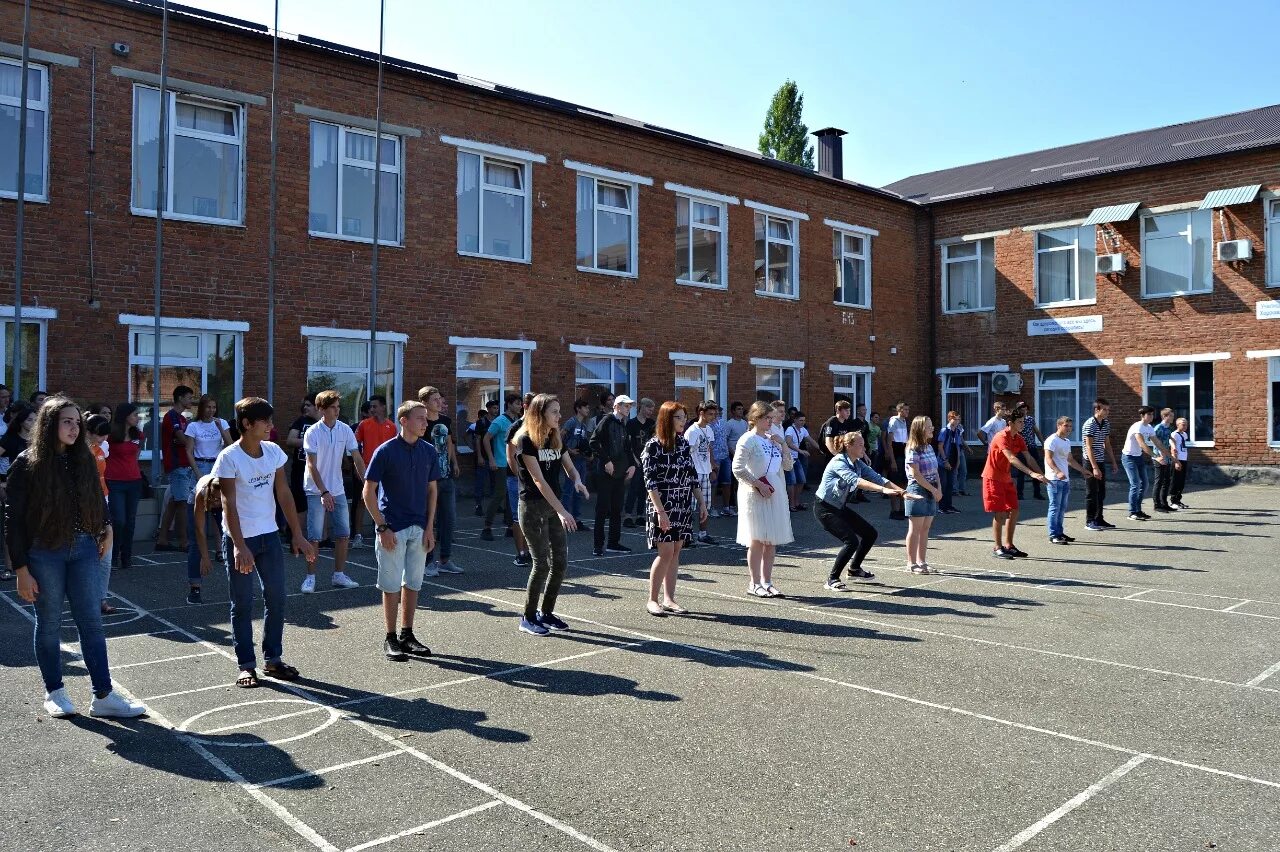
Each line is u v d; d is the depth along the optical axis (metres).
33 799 4.51
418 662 6.95
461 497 17.88
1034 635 7.82
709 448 13.41
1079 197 25.53
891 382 27.22
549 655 7.15
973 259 27.64
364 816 4.33
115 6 14.02
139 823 4.25
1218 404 23.30
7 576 10.03
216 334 15.00
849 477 9.78
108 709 5.66
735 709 5.86
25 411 9.95
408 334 17.11
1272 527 14.97
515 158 18.73
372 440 10.85
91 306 13.73
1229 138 24.55
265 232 15.43
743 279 23.22
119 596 9.34
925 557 11.38
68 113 13.63
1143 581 10.36
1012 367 26.73
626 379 20.81
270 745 5.23
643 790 4.62
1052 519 13.43
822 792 4.59
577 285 19.77
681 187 21.77
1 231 13.10
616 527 12.46
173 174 14.69
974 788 4.64
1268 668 6.82
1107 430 14.89
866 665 6.89
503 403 18.56
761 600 9.31
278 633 6.48
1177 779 4.75
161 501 12.98
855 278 26.52
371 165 16.91
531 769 4.89
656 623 8.24
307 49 15.85
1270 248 22.64
